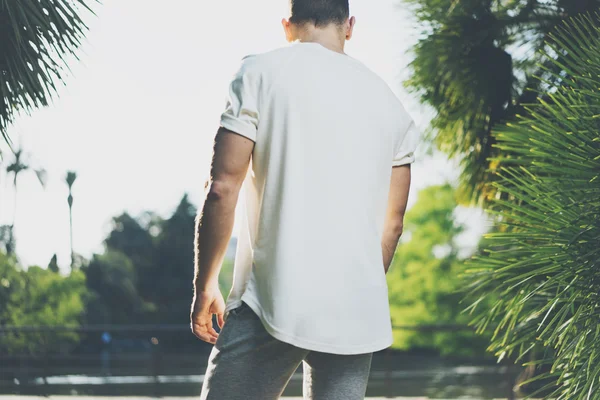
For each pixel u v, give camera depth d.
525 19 3.92
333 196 1.42
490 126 3.93
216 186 1.40
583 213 2.19
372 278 1.44
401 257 28.97
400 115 1.56
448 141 4.20
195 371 14.87
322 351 1.38
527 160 2.57
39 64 3.68
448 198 28.97
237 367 1.43
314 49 1.49
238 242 1.50
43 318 22.97
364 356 1.47
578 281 2.20
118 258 40.09
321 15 1.55
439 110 4.14
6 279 22.02
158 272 42.47
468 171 4.02
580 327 2.25
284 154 1.42
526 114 3.59
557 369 2.39
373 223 1.48
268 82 1.43
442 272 28.19
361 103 1.47
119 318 39.25
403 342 27.72
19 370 11.24
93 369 14.12
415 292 28.12
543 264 2.45
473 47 3.97
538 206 2.34
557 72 3.42
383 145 1.50
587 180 2.25
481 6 4.04
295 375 11.30
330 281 1.40
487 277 2.62
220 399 1.44
